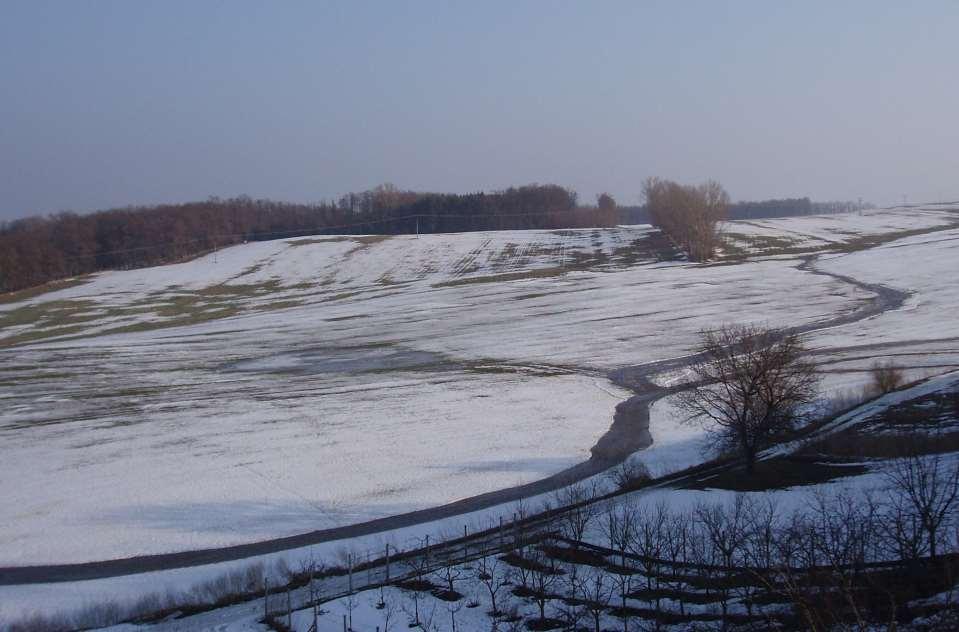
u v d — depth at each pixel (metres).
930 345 52.59
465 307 83.88
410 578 22.81
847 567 19.23
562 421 43.06
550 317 75.00
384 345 67.75
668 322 68.56
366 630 19.30
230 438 42.44
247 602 22.38
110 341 77.44
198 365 63.97
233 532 29.50
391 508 31.31
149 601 22.89
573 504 28.47
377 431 42.62
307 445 40.56
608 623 18.81
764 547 21.00
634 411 44.31
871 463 28.89
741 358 33.94
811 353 52.69
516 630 18.78
